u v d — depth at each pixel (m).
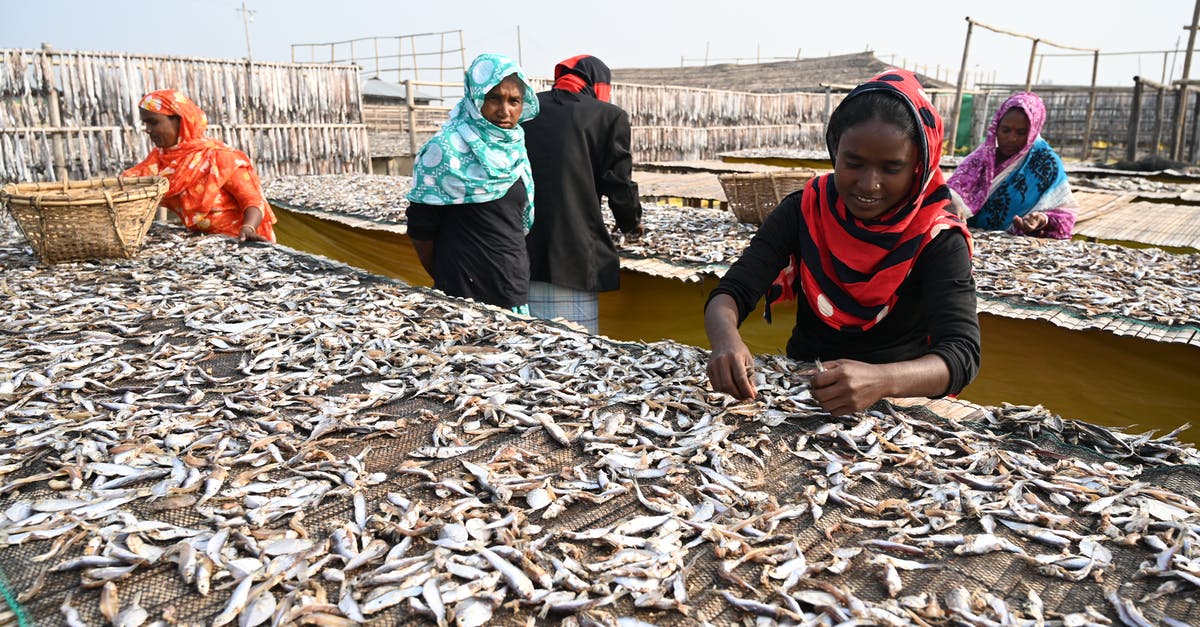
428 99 20.14
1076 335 2.82
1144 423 2.80
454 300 2.67
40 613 1.02
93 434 1.56
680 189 7.14
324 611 1.03
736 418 1.67
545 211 3.43
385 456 1.50
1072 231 4.62
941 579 1.12
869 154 1.50
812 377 1.56
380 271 5.41
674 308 3.91
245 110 8.55
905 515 1.30
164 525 1.22
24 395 1.78
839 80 22.42
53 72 7.12
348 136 9.53
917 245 1.65
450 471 1.43
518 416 1.66
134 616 1.01
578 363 2.00
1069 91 16.78
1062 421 1.64
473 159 2.91
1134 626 1.01
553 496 1.33
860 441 1.57
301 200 5.98
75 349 2.12
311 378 1.91
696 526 1.24
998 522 1.27
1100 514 1.29
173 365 2.01
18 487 1.34
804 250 1.82
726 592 1.08
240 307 2.55
